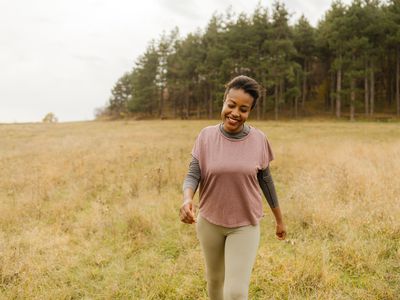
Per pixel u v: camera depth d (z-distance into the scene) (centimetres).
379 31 4131
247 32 4791
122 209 567
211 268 246
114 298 332
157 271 379
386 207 529
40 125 4278
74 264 393
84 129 3297
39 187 723
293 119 4684
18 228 500
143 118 6362
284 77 4659
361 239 437
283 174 884
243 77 211
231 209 219
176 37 6112
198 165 224
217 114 5772
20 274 359
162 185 743
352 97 4141
